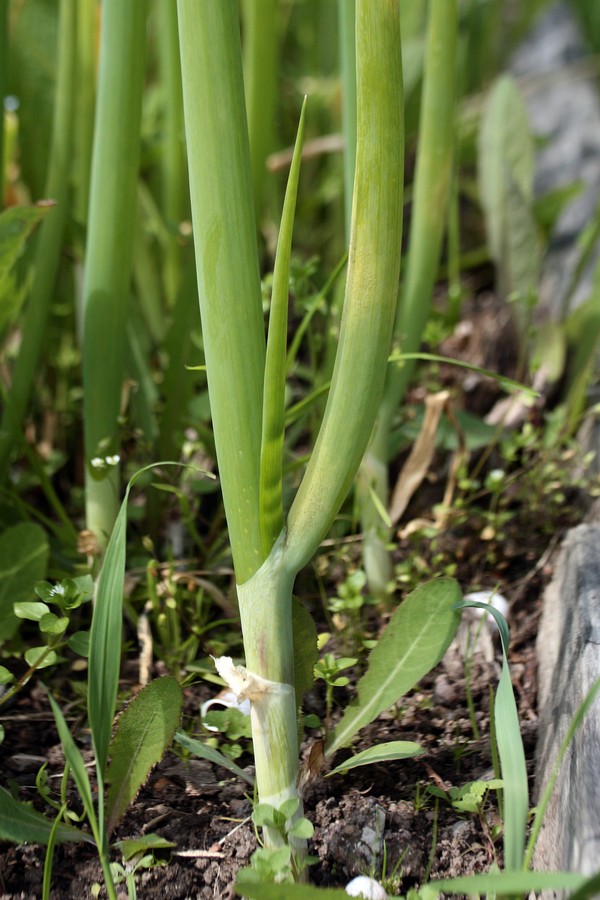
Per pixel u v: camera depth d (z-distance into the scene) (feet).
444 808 2.04
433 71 2.31
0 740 1.97
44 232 2.38
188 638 2.33
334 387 1.85
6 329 2.41
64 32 2.34
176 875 1.98
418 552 2.45
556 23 4.86
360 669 2.28
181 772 2.11
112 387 2.29
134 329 2.56
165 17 2.62
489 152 2.81
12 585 2.21
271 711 1.90
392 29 1.78
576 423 2.64
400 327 2.41
